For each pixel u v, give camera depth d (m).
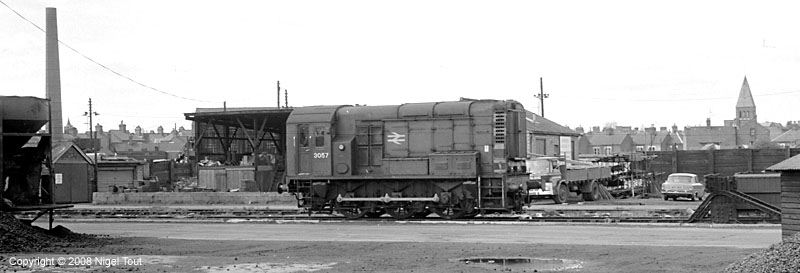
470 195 29.62
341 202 31.33
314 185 31.70
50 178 23.56
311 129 31.83
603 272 14.16
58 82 58.94
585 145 128.12
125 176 64.75
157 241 21.62
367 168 31.16
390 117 31.02
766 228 23.47
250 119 57.12
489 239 21.69
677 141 139.25
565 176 44.09
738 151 57.44
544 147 65.06
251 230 25.89
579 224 25.77
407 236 23.03
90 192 29.39
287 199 44.59
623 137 133.75
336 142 31.42
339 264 15.82
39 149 23.45
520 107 30.88
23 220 23.02
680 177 47.53
